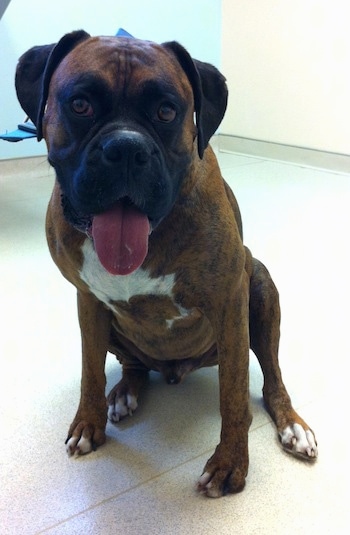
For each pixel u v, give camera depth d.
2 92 4.32
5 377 1.83
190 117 1.25
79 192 1.15
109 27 4.69
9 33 4.23
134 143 1.07
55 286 2.50
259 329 1.64
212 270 1.30
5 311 2.28
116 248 1.17
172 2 4.95
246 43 4.91
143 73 1.15
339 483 1.36
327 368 1.85
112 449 1.51
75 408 1.68
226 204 1.36
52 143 1.24
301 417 1.60
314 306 2.27
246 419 1.36
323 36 4.32
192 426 1.60
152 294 1.34
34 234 3.14
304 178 4.29
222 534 1.22
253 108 5.01
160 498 1.33
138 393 1.74
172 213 1.26
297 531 1.22
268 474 1.40
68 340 2.06
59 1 4.39
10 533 1.24
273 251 2.85
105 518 1.27
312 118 4.56
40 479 1.40
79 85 1.15
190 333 1.52
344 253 2.81
